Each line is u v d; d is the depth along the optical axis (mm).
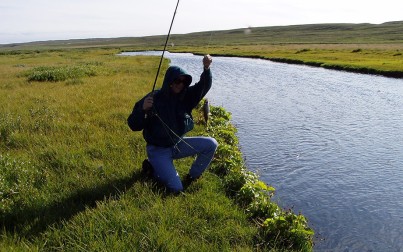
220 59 70688
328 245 6855
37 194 6156
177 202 6195
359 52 74688
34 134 9891
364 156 11992
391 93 26250
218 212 6129
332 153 12242
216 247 5180
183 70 6414
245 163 11062
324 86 30000
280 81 33562
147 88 20125
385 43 135250
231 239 5547
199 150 7070
